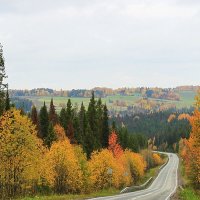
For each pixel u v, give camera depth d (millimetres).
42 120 95000
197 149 45062
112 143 111000
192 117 42688
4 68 47156
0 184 53031
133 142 171250
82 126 109438
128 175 102625
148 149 192625
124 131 153500
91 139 100875
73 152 67500
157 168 172625
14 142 51156
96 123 110438
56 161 63938
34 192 62188
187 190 60719
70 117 104625
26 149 51969
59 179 65062
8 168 52000
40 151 56094
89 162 76938
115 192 70188
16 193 54250
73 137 98562
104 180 77375
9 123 50719
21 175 53156
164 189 85688
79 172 66375
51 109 105562
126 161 108562
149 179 118688
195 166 60656
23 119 51875
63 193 65688
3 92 49406
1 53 46844
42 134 94000
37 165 54688
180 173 145375
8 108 74688
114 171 78312
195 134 42719
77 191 70188
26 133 51812
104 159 77875
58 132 92688
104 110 115375
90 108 111625
